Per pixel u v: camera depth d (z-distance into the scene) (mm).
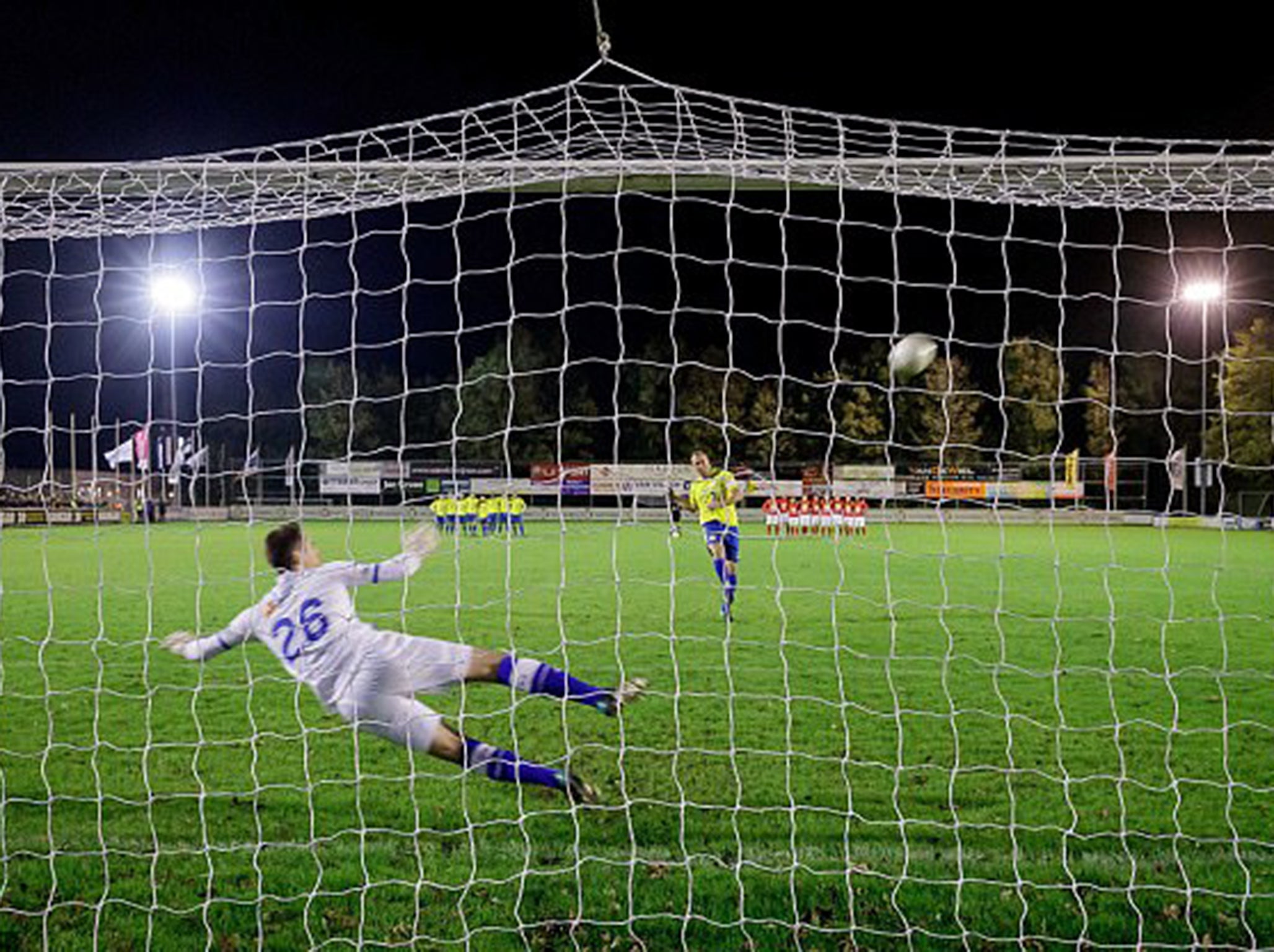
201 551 17844
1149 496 29859
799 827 4277
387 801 4625
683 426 34438
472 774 4941
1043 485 27250
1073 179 4340
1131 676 7145
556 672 4375
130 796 4781
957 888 3652
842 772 4941
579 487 29609
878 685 6832
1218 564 15164
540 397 35625
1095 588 12352
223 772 5086
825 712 6102
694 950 3332
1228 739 5516
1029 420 32125
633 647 8180
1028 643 8438
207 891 3766
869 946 3352
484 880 3814
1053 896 3658
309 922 3545
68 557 16797
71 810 4602
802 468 30469
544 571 14305
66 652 8258
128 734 5812
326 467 29844
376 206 4676
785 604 10734
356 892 3736
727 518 9242
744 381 34344
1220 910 3537
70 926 3537
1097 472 29109
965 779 4867
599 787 4762
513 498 23047
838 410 33312
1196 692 6676
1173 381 29562
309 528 23625
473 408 35344
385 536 21469
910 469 26859
